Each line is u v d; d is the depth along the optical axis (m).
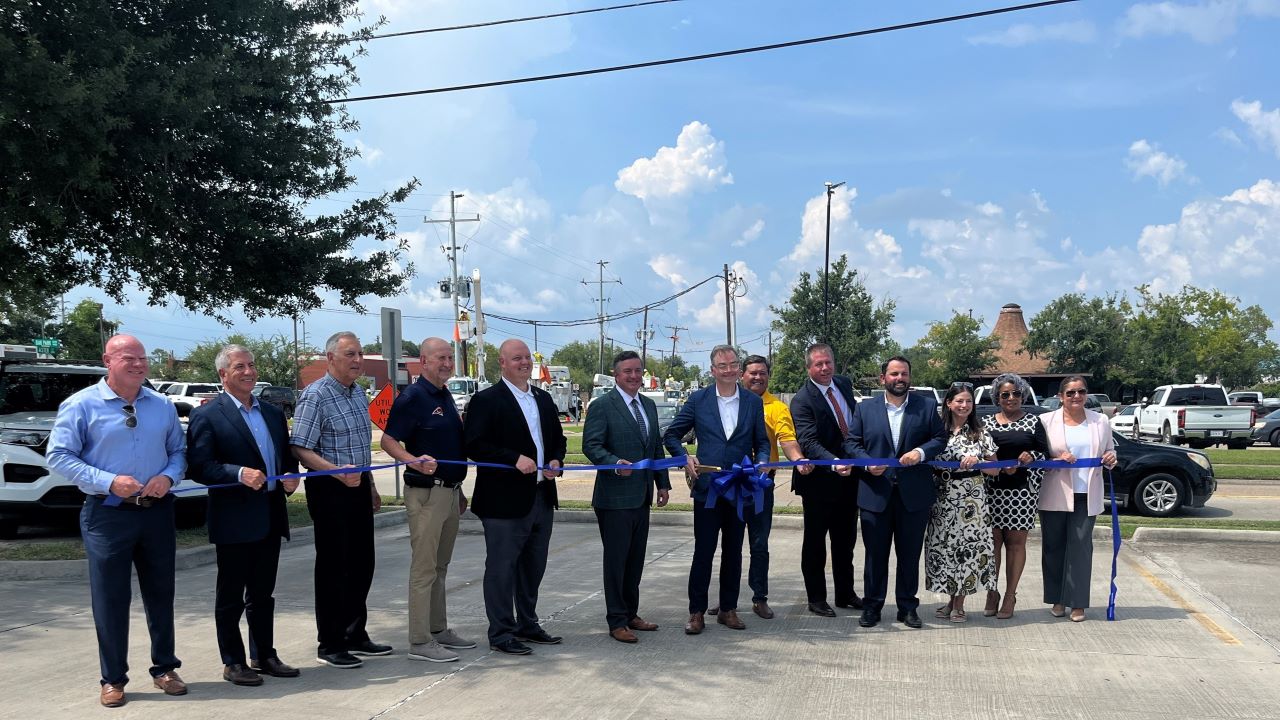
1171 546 10.41
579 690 5.39
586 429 6.48
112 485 4.95
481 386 34.72
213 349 77.06
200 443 5.39
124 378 5.12
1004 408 7.10
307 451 5.76
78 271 12.48
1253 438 29.77
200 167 11.57
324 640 5.90
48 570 8.98
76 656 6.19
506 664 5.94
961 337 56.06
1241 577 8.63
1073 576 6.94
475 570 9.39
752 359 7.74
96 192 9.95
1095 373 58.31
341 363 5.93
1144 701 5.15
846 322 41.50
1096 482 6.89
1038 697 5.22
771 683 5.51
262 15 11.47
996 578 7.02
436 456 6.06
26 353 12.57
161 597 5.32
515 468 6.07
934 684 5.47
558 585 8.51
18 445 10.27
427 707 5.09
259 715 4.96
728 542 6.79
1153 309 59.16
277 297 12.82
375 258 13.05
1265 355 73.88
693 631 6.66
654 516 12.49
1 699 5.25
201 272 11.91
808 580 7.30
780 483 17.58
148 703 5.17
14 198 9.43
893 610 7.44
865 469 6.82
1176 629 6.72
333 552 5.89
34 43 8.77
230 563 5.47
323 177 12.67
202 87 10.25
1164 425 27.59
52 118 8.91
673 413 24.83
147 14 10.88
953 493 6.85
